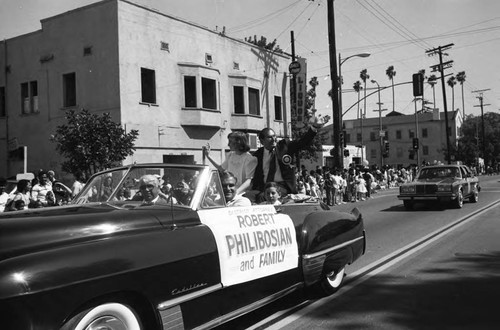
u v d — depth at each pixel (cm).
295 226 489
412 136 7619
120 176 434
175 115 2180
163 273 330
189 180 411
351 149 4988
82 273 283
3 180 1030
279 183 607
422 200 1681
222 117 2444
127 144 1573
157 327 328
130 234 332
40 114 2200
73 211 350
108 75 1973
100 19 1997
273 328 459
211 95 2370
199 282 359
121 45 1952
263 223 445
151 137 2058
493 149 7950
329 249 538
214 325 373
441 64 4469
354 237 605
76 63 2070
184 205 393
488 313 500
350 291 592
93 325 296
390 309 518
